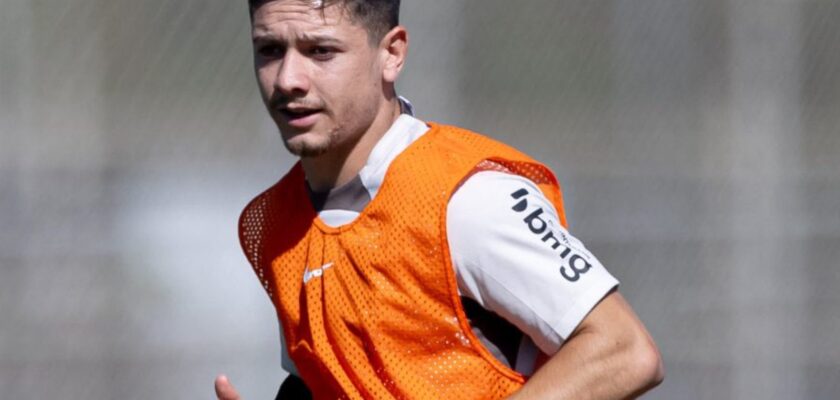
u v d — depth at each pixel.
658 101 29.25
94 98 27.80
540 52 33.03
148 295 24.08
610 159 28.95
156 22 29.22
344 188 8.77
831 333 26.17
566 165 29.45
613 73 29.34
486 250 7.96
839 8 29.52
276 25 8.41
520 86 32.66
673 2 29.39
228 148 27.69
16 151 25.42
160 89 28.84
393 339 8.27
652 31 29.33
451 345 8.20
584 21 32.22
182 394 23.59
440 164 8.32
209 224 25.53
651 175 27.72
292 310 8.98
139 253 24.53
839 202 27.11
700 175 27.39
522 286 7.89
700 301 26.33
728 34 28.91
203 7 29.39
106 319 23.73
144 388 23.45
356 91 8.52
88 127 27.44
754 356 25.89
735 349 25.92
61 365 23.28
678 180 27.34
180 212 25.50
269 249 9.24
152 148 27.61
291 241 9.09
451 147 8.51
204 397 23.66
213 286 24.39
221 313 24.12
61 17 27.77
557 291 7.82
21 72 25.98
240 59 29.16
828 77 29.33
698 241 26.81
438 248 8.03
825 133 29.08
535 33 33.12
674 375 25.62
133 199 25.59
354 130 8.60
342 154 8.73
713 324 26.11
